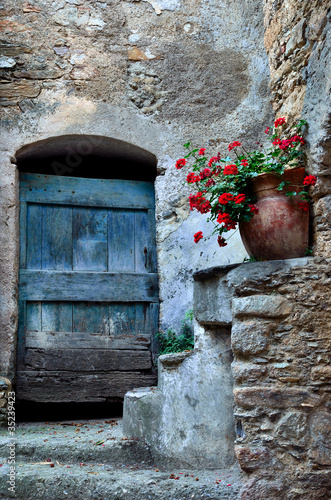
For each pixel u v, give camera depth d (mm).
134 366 4590
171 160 4734
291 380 2914
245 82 4949
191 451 3240
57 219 4699
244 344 2984
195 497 2842
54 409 4691
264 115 4906
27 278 4496
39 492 2936
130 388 4555
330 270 2990
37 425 4133
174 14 4965
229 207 3205
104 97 4699
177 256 4605
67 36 4730
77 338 4531
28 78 4602
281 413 2908
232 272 3133
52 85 4625
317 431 2871
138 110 4750
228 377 3283
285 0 3613
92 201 4785
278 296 2986
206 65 4922
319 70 3193
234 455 3184
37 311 4500
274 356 2957
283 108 3664
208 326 3385
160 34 4914
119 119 4688
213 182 3363
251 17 5066
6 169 4406
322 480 2832
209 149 4789
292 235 3152
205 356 3352
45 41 4684
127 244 4812
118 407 4762
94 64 4730
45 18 4719
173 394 3367
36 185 4680
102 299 4625
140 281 4738
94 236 4758
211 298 3287
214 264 4609
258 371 2957
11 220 4352
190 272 4590
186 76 4879
